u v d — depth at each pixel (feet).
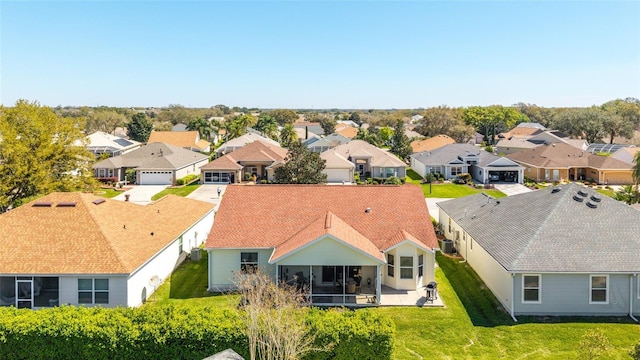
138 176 232.12
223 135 472.85
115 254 76.79
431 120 417.28
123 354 53.98
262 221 92.94
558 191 93.86
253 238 88.58
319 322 54.75
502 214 100.07
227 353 48.49
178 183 230.68
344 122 625.41
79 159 145.69
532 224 84.74
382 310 77.20
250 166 245.24
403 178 239.09
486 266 88.28
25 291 76.07
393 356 56.08
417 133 444.55
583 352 55.16
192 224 110.83
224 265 87.35
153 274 86.74
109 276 73.97
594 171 240.73
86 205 87.66
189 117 601.21
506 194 204.95
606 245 76.79
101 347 53.88
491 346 64.54
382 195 100.32
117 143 317.42
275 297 57.57
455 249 112.98
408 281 86.43
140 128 426.92
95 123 499.51
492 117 518.78
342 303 79.71
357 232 89.86
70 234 80.33
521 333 68.28
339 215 94.99
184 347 53.72
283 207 96.68
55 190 134.62
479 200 120.47
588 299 74.08
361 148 266.36
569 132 419.95
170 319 55.36
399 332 69.00
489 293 84.38
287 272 87.25
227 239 87.97
